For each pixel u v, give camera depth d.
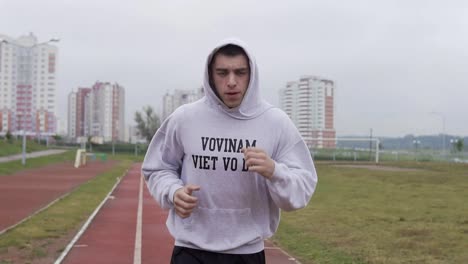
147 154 3.22
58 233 11.73
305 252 10.02
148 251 10.11
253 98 2.94
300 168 2.97
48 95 107.88
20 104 106.12
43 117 106.62
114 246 10.58
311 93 96.62
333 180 30.83
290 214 15.66
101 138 101.44
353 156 73.31
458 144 77.50
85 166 49.94
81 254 9.67
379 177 33.19
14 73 105.88
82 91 126.19
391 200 19.81
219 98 2.95
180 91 115.88
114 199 20.67
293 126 3.06
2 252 9.43
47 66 107.19
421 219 14.46
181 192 2.81
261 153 2.72
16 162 43.53
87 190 23.80
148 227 13.30
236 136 2.93
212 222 2.94
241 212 2.95
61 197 20.33
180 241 3.02
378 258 9.20
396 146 112.81
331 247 10.39
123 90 124.25
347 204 18.48
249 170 2.81
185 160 3.04
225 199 2.92
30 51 106.00
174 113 3.10
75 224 13.31
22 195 21.36
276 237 11.74
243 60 2.88
